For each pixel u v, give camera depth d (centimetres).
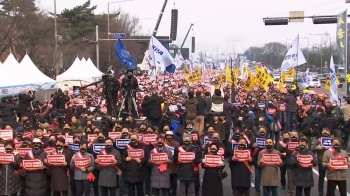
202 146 1520
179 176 1373
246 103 2716
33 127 2023
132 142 1377
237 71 4953
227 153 1420
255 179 1436
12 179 1358
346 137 2156
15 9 4881
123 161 1388
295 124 2512
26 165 1345
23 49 5175
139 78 5016
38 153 1362
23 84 3031
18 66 3225
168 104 2491
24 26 5012
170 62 2808
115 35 4450
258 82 3650
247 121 2042
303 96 3519
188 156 1360
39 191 1359
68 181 1502
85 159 1373
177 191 1566
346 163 1330
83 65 4653
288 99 2519
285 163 1430
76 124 1794
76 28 7506
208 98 2436
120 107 2112
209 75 6512
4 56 5144
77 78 4350
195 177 1374
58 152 1388
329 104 2291
